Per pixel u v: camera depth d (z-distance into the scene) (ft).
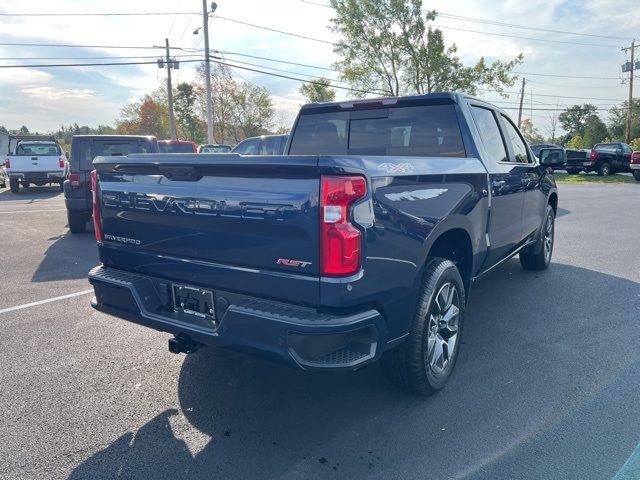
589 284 20.44
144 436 10.33
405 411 11.13
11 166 67.15
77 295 20.11
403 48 111.86
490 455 9.48
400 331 10.19
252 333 9.12
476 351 14.15
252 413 11.18
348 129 16.08
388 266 9.41
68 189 34.04
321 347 8.85
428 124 14.60
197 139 207.82
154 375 13.03
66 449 9.92
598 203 49.73
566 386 12.06
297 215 8.66
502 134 16.60
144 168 10.91
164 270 10.94
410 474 9.01
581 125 285.02
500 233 15.42
